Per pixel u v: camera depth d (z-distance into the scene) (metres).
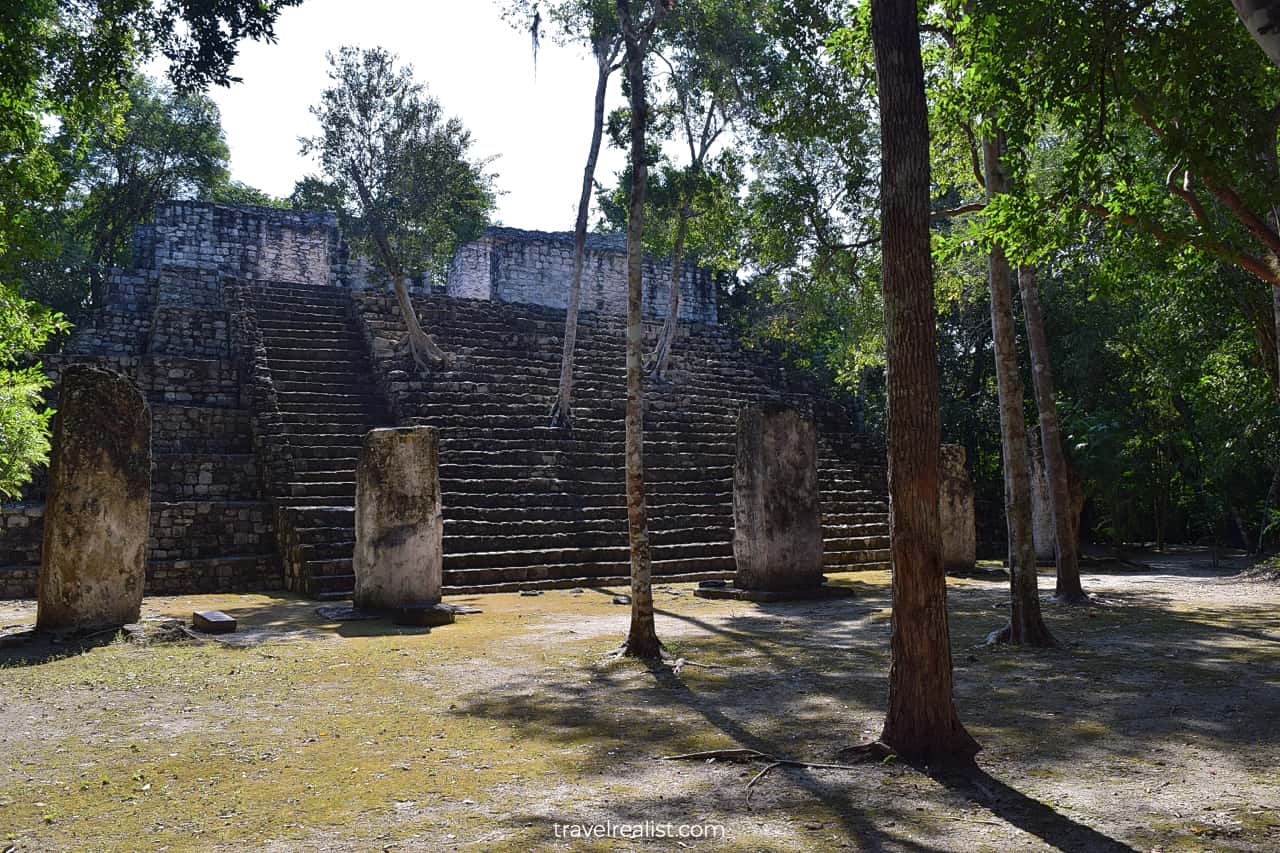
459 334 21.33
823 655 8.54
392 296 21.36
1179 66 7.28
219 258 24.61
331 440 16.31
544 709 6.46
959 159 11.47
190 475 15.43
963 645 9.23
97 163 29.33
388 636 9.67
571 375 18.98
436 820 4.25
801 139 11.99
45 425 10.38
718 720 6.11
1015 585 9.21
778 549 13.05
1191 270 10.35
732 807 4.40
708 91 18.84
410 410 17.41
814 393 25.62
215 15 9.22
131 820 4.27
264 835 4.07
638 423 8.66
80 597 9.45
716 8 16.52
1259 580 15.06
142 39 10.41
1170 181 7.83
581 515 16.08
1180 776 4.81
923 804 4.40
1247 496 23.11
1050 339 23.31
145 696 6.86
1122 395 23.67
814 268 12.62
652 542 15.97
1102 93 7.46
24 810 4.41
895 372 5.12
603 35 16.70
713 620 10.94
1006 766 5.00
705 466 19.09
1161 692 6.84
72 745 5.55
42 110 10.41
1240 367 17.02
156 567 13.48
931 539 5.11
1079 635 9.71
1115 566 18.88
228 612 11.51
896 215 5.11
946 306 17.03
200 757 5.30
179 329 19.80
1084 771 4.91
